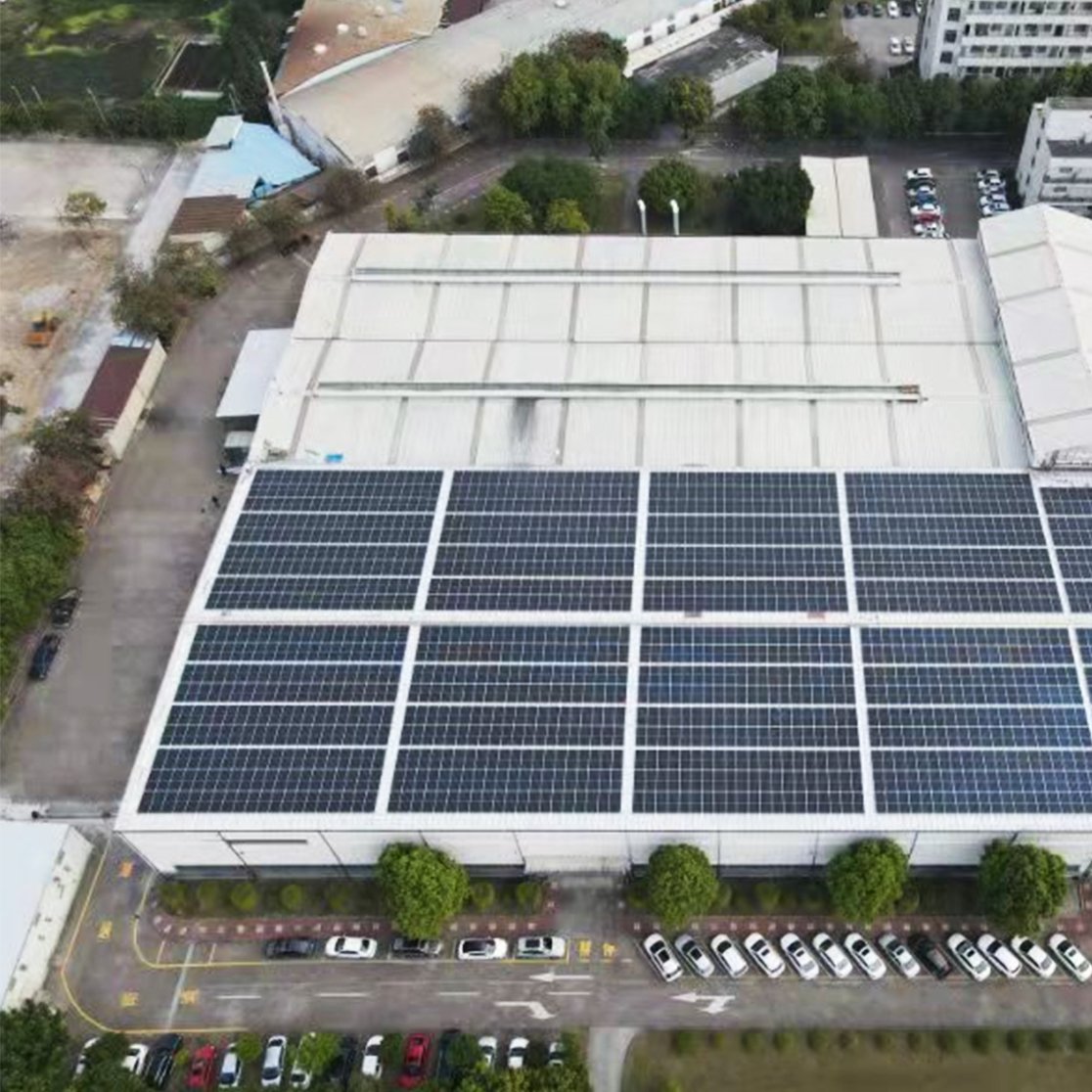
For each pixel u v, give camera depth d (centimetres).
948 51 13550
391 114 14138
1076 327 9775
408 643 8394
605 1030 7575
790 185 12169
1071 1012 7406
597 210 12975
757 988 7675
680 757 7669
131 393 11550
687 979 7756
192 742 7969
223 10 17525
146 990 7981
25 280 13500
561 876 8262
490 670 8200
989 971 7588
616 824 7431
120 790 9031
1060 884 7194
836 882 7381
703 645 8212
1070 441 9006
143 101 15300
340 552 9000
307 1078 7431
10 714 9581
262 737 7962
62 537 10288
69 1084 7038
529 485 9375
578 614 8456
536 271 11119
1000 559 8519
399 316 10894
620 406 9881
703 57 14650
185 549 10575
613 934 7988
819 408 9694
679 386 9925
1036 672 7881
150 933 8244
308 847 7881
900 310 10419
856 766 7550
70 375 12356
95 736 9375
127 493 11069
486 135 14275
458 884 7650
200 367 12169
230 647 8462
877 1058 7306
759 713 7831
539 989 7800
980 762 7500
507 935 8031
